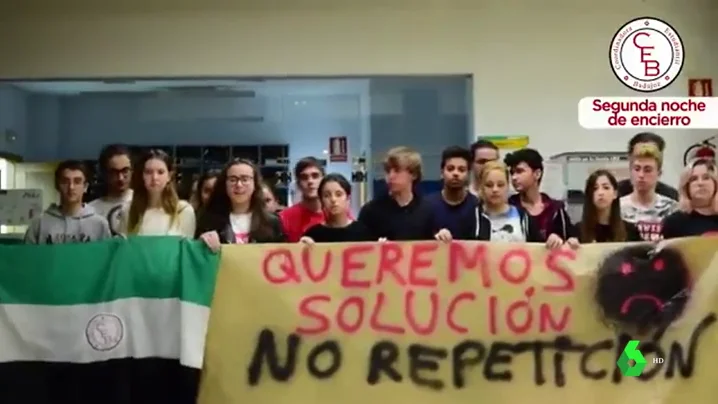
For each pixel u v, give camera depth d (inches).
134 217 136.5
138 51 192.9
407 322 114.4
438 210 141.6
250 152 205.2
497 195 134.7
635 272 116.3
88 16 192.9
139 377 112.3
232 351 112.3
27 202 199.5
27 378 112.3
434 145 197.8
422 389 113.4
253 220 131.5
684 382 115.2
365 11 194.1
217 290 113.3
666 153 194.9
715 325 115.9
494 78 194.4
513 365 114.4
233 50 193.3
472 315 115.0
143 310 113.1
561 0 195.8
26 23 192.7
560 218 148.4
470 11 194.7
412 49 194.1
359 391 112.8
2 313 112.7
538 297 115.7
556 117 194.7
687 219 142.8
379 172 198.7
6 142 201.8
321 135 201.9
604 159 192.5
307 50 193.5
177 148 204.2
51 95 204.2
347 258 115.3
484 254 116.3
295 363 112.7
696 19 196.9
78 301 113.2
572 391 114.4
